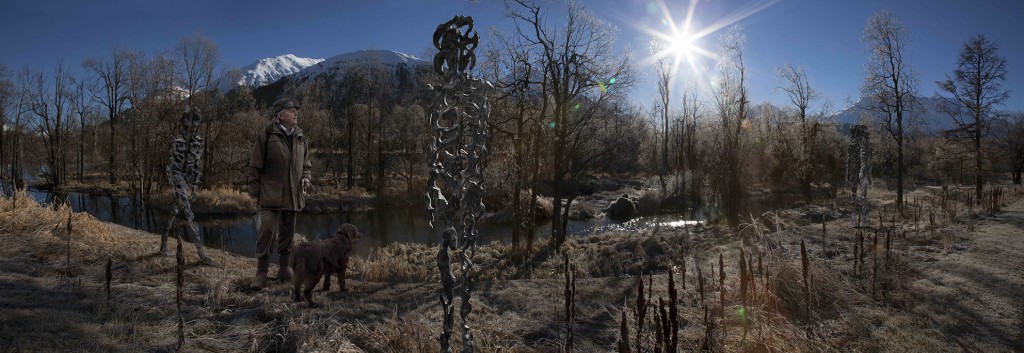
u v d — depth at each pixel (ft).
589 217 78.13
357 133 113.70
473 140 8.33
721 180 66.54
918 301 15.96
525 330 12.82
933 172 126.31
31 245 18.56
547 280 18.04
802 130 86.22
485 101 8.43
